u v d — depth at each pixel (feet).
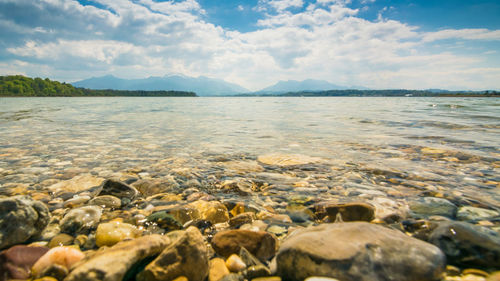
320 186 2.14
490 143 3.88
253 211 1.70
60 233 1.43
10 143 3.90
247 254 1.23
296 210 1.72
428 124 6.41
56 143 3.94
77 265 1.08
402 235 1.22
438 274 1.06
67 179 2.29
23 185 2.13
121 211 1.70
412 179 2.28
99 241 1.34
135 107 17.15
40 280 1.06
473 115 9.04
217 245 1.30
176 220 1.54
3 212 1.33
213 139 4.38
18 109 13.38
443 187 2.08
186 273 1.09
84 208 1.62
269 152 3.37
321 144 3.90
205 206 1.74
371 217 1.56
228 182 2.22
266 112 11.98
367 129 5.59
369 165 2.72
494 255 1.12
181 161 2.92
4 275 1.08
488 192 1.97
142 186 2.11
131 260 1.08
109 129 5.64
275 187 2.13
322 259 1.06
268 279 1.12
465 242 1.18
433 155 3.15
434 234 1.29
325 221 1.59
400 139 4.29
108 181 1.97
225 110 13.89
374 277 1.02
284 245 1.19
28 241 1.36
